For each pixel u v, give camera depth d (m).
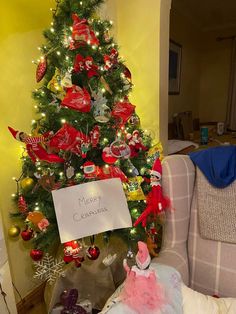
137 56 1.64
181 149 2.34
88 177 1.11
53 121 1.17
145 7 1.55
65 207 1.04
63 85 1.07
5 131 1.33
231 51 3.49
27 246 1.51
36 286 1.59
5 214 1.37
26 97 1.42
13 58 1.33
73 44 1.05
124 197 1.13
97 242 1.34
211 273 0.99
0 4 1.24
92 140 1.12
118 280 1.49
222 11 3.06
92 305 1.41
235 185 0.94
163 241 1.10
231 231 0.95
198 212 1.03
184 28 3.10
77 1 1.12
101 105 1.13
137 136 1.27
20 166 1.41
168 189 1.05
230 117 3.64
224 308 0.82
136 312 0.68
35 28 1.43
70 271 1.38
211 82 3.72
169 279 0.83
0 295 1.03
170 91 2.95
